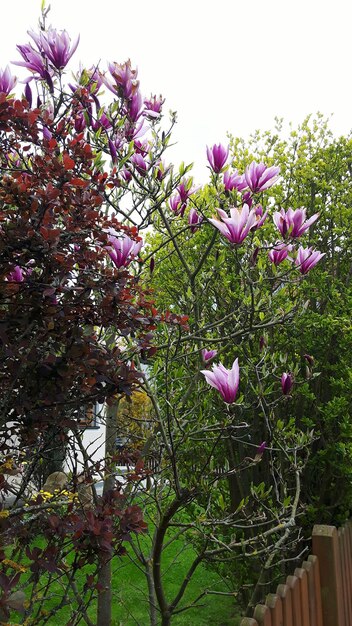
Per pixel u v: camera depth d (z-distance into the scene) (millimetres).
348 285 4941
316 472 4668
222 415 4113
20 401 2316
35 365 2346
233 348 4422
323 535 2838
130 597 5012
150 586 3281
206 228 4746
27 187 2307
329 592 2811
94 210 2371
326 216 5051
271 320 3465
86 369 2340
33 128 2420
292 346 4637
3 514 2047
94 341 2371
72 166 2275
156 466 3201
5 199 2285
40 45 2783
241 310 3393
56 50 2773
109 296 2361
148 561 3312
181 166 3174
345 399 4254
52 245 2113
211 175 3344
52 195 2156
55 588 4449
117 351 2604
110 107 3031
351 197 5070
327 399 4699
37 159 2350
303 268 3291
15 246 2209
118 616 4699
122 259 2596
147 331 2623
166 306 5023
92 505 2623
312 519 4512
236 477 4422
